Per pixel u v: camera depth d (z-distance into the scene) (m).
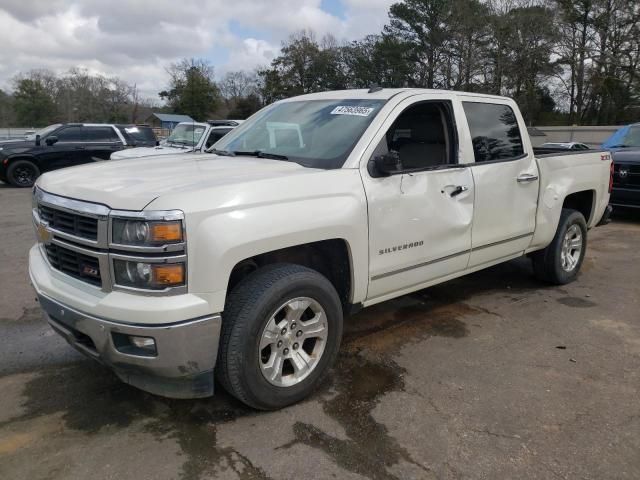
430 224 3.87
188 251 2.64
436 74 51.47
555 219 5.21
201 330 2.71
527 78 47.91
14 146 14.79
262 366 3.02
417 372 3.70
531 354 4.00
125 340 2.73
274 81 66.44
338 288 3.62
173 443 2.86
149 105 79.19
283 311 3.10
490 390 3.46
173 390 2.89
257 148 4.09
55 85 75.56
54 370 3.69
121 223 2.64
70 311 2.84
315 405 3.25
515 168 4.64
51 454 2.76
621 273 6.20
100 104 76.31
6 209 10.80
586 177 5.61
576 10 45.34
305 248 3.46
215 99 68.50
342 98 4.16
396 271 3.72
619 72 44.84
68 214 2.91
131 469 2.65
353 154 3.49
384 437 2.93
